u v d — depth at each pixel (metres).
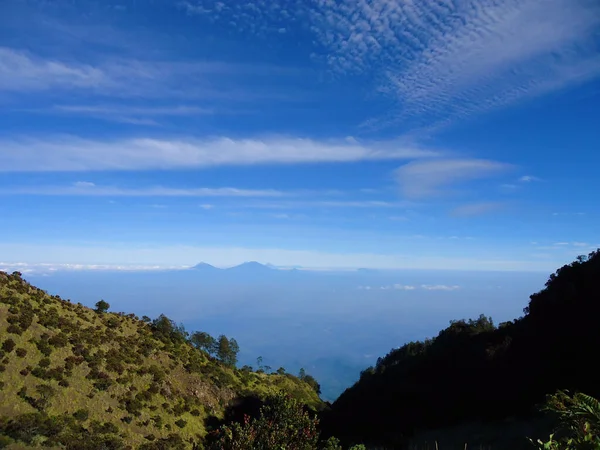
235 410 42.25
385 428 30.52
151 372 38.12
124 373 35.50
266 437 9.05
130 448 27.19
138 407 32.34
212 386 43.47
